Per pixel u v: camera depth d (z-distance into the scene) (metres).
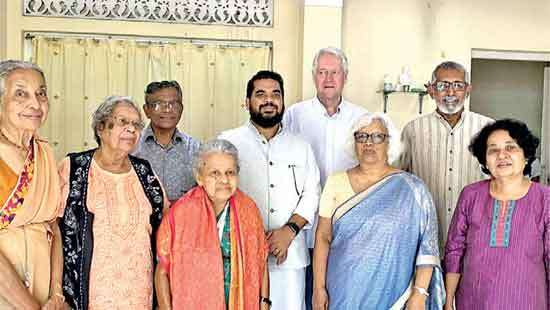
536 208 2.53
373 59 4.90
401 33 4.93
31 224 2.25
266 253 2.67
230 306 2.49
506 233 2.54
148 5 4.64
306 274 3.19
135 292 2.38
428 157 3.32
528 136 2.56
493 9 5.01
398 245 2.67
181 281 2.44
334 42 4.62
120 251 2.37
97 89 4.60
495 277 2.54
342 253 2.72
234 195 2.61
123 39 4.62
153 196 2.54
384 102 4.91
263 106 2.97
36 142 2.28
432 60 4.96
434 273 2.72
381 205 2.70
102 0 4.59
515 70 6.01
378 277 2.66
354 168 2.87
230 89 4.76
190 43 4.71
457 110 3.23
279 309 2.96
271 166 3.01
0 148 2.18
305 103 3.48
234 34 4.75
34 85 2.21
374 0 4.89
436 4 4.95
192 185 3.29
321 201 2.85
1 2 4.36
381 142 2.74
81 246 2.35
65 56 4.56
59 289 2.34
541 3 5.05
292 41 4.82
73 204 2.38
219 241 2.51
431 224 2.72
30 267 2.22
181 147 3.29
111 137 2.42
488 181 2.71
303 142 3.11
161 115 3.20
